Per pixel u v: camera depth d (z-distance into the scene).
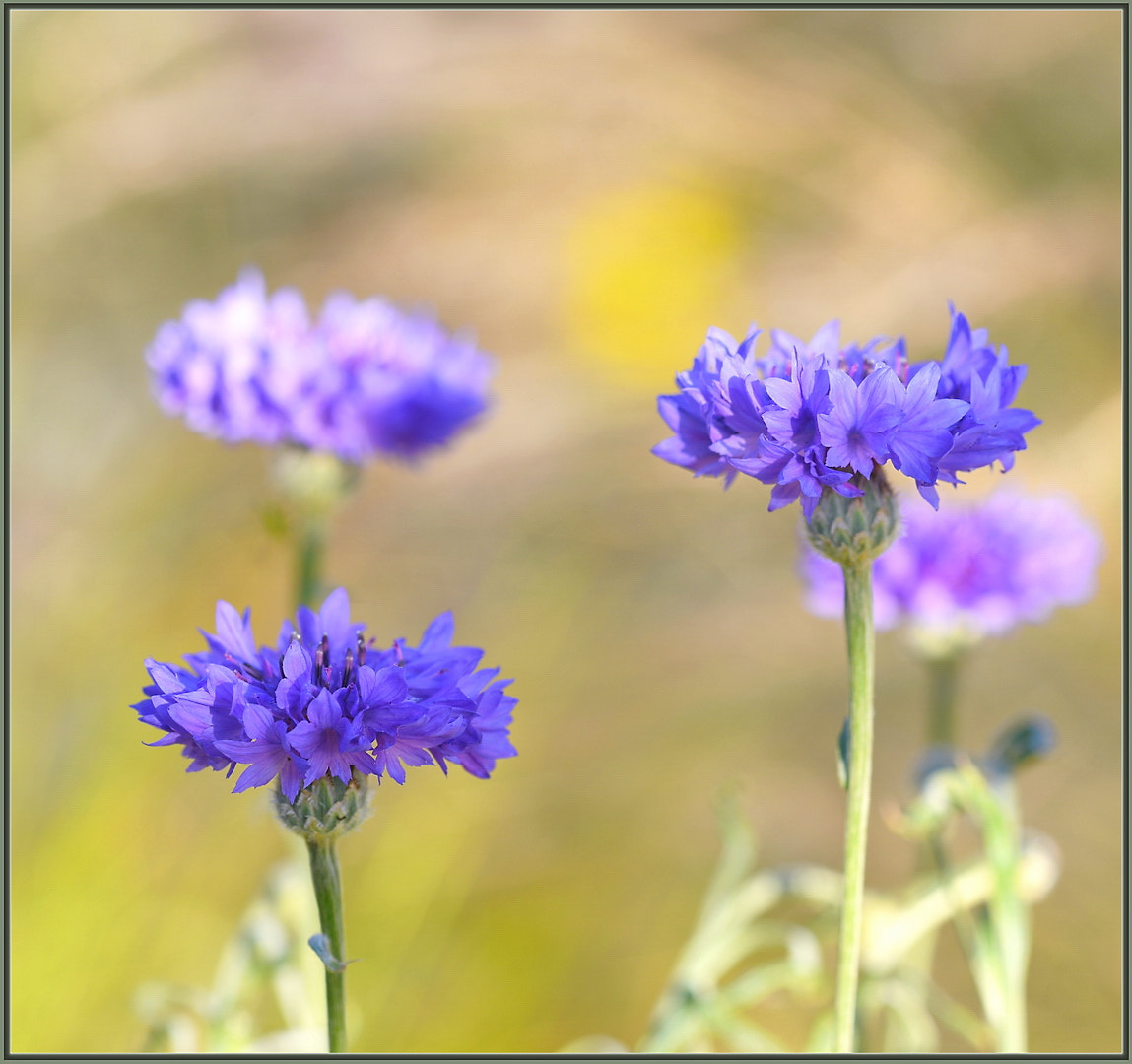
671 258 1.30
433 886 0.83
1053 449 1.16
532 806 0.93
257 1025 0.74
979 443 0.61
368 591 1.11
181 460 1.17
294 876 0.71
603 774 0.96
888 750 1.02
